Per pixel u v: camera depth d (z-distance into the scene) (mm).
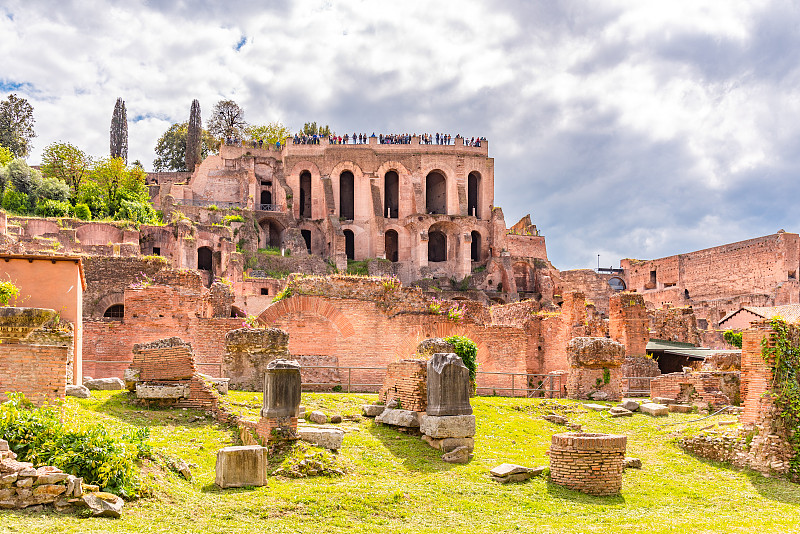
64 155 90375
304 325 28094
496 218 91750
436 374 17516
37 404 13375
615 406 24406
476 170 96375
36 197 78062
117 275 35000
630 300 33000
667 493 15797
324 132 121312
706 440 19109
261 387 21922
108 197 83438
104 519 10742
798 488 16344
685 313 41750
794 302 70188
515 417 21875
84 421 14516
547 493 14875
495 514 13195
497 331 30156
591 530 12406
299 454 14930
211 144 124750
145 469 12945
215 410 18000
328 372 26781
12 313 13414
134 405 17750
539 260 89875
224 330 26844
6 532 9477
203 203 90812
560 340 36094
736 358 28609
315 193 92438
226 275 65688
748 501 15211
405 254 90250
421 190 93438
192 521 11250
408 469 15633
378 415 19375
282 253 80562
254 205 90625
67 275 19109
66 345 14148
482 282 85062
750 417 18594
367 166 94125
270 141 113312
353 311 28641
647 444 20453
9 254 18609
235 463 13359
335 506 12617
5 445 11227
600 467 15422
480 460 16938
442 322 29500
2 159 90875
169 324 26469
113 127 128250
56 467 11203
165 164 128750
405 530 11867
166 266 36094
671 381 25906
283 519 11812
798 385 18188
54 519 10312
